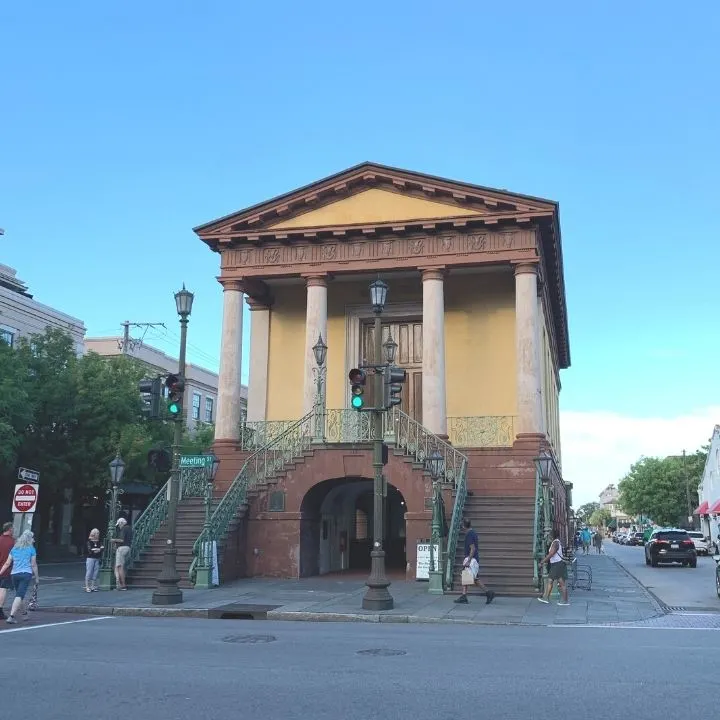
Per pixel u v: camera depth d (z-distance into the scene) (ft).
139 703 24.36
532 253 82.17
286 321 97.45
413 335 94.68
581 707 23.81
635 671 29.78
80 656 33.37
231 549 72.79
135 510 144.46
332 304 96.17
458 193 83.87
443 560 63.05
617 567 115.24
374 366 56.18
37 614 52.44
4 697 25.30
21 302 122.21
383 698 24.94
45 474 107.96
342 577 77.20
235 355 87.51
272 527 76.33
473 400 89.04
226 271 89.71
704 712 23.22
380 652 34.53
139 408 118.21
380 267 85.97
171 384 58.75
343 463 75.77
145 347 172.65
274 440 80.89
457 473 76.13
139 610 53.11
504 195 82.74
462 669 30.14
